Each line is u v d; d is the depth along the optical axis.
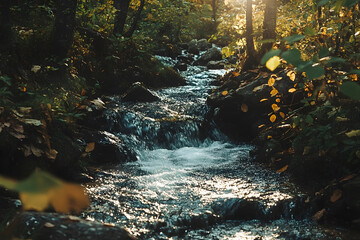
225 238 3.52
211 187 4.82
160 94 9.79
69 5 7.43
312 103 4.85
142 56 11.20
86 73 8.98
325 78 4.47
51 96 6.32
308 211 4.00
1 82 5.49
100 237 1.80
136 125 7.39
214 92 8.57
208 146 7.40
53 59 7.06
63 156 5.11
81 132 6.28
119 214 3.89
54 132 5.32
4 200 3.99
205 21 19.84
